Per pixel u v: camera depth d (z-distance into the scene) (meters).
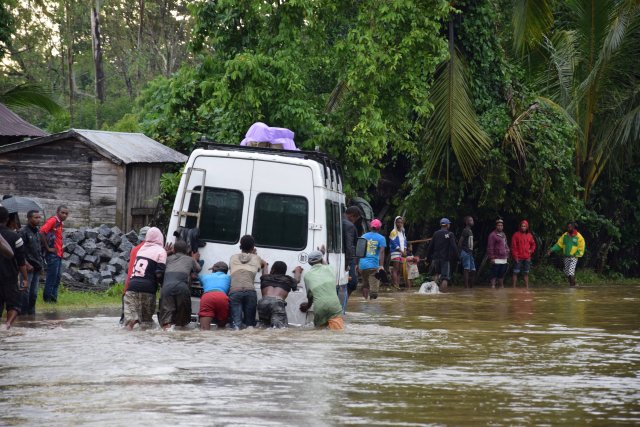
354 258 25.66
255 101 31.45
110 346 16.91
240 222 19.58
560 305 30.39
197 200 19.66
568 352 17.64
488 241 41.31
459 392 12.86
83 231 29.83
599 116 48.69
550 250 44.72
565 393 12.91
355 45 32.19
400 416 11.11
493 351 17.66
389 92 33.47
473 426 10.62
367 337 19.34
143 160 32.84
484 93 43.28
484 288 41.09
